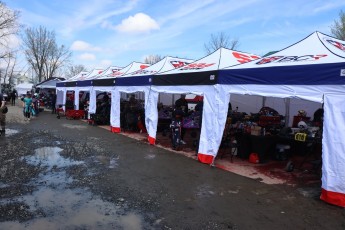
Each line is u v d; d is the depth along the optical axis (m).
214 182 6.58
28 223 4.43
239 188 6.20
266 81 6.57
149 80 10.93
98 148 10.04
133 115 13.76
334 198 5.29
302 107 12.36
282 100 13.05
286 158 8.85
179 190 6.02
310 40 7.18
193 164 8.13
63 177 6.72
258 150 8.35
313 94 5.70
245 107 14.41
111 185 6.24
